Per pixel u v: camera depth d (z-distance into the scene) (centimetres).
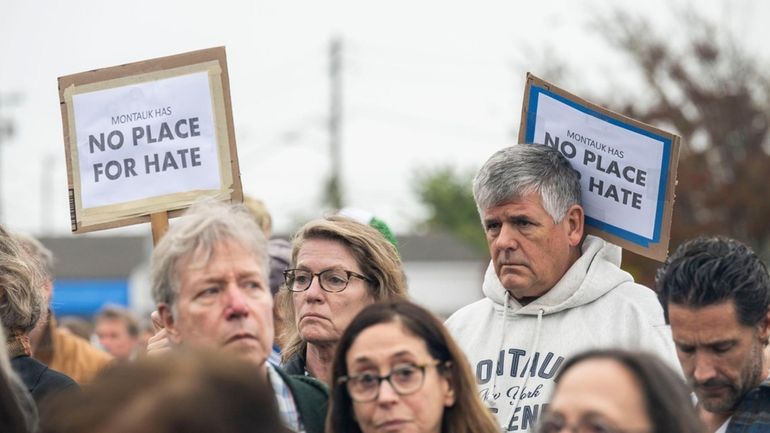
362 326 882
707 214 4344
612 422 655
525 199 1108
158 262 877
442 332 891
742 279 950
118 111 1188
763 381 969
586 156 1183
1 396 812
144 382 571
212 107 1176
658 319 1124
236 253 866
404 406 867
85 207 1184
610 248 1197
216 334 852
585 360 680
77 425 562
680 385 678
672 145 1168
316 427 927
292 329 1265
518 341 1154
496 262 1127
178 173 1173
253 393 579
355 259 1156
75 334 2067
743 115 4412
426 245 8394
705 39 4559
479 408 895
